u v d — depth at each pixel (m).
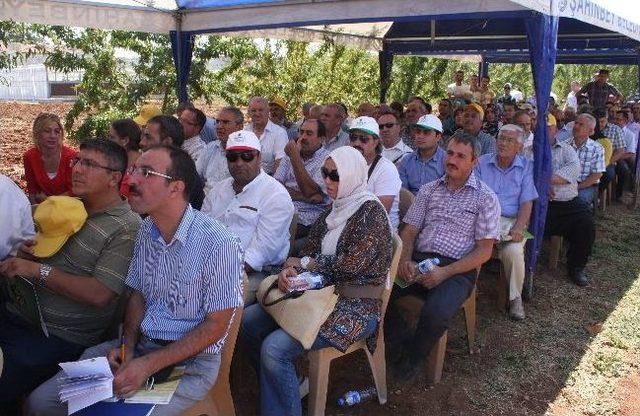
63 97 23.86
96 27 6.30
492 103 11.42
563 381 3.76
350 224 3.02
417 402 3.46
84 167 2.61
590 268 5.95
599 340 4.34
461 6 4.72
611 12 6.03
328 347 2.94
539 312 4.85
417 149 5.37
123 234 2.63
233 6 6.43
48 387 2.35
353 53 13.50
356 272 2.95
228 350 2.51
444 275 3.58
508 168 4.91
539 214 4.96
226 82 11.00
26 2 5.62
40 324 2.61
